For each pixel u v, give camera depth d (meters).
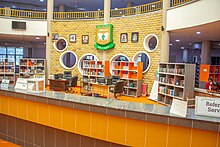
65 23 13.04
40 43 19.06
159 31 9.77
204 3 6.99
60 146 2.70
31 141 3.00
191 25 7.73
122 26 11.28
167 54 9.52
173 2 9.79
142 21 10.48
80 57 12.86
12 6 18.56
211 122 1.76
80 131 2.40
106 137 2.24
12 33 12.76
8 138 3.27
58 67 13.30
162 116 1.93
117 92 8.93
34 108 2.77
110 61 11.70
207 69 7.34
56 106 2.56
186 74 7.36
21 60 13.07
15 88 3.20
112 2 17.77
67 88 10.84
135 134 2.09
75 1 17.41
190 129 1.86
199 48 16.88
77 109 2.39
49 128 2.79
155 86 9.51
